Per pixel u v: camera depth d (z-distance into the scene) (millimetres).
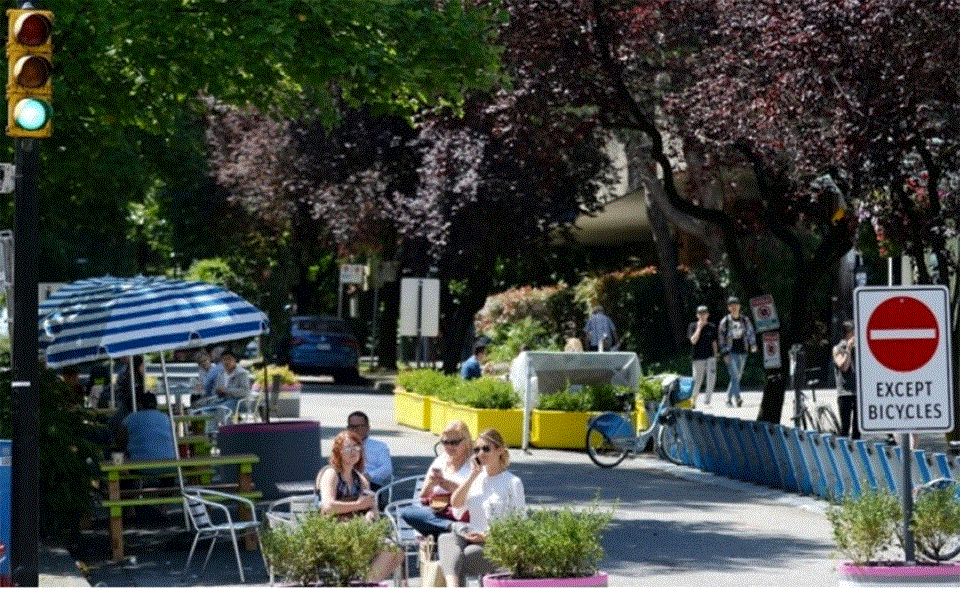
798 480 20969
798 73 19938
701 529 17859
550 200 38594
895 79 19484
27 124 12414
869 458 18562
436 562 12078
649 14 23297
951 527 11273
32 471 12672
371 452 16328
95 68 17000
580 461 26156
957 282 20750
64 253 53062
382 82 17547
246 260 60219
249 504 15688
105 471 17016
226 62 17312
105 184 25453
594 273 54062
